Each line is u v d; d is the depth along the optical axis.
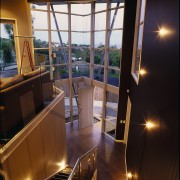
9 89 3.23
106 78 8.13
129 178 5.17
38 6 7.56
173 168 1.84
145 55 3.81
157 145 2.53
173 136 1.91
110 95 8.16
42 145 4.23
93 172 5.26
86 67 9.48
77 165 4.09
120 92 7.17
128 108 7.18
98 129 9.01
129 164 5.53
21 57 6.33
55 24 8.25
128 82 6.98
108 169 6.13
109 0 7.18
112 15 7.30
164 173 2.11
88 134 8.48
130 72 6.81
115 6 7.07
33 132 3.75
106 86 8.19
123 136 7.77
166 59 2.33
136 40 6.16
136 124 4.64
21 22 6.39
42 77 4.66
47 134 4.52
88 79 9.33
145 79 3.72
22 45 6.39
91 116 9.34
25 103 3.80
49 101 5.09
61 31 8.48
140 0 5.69
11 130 3.39
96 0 7.57
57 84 8.78
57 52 8.64
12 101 3.33
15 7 6.12
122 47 6.62
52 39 8.30
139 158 3.88
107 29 7.53
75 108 9.93
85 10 8.59
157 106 2.67
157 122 2.62
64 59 8.95
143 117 3.72
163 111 2.34
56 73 8.77
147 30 3.71
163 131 2.30
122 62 6.79
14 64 6.19
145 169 3.19
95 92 10.14
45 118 4.36
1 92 3.07
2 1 5.73
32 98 4.08
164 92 2.35
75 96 9.75
